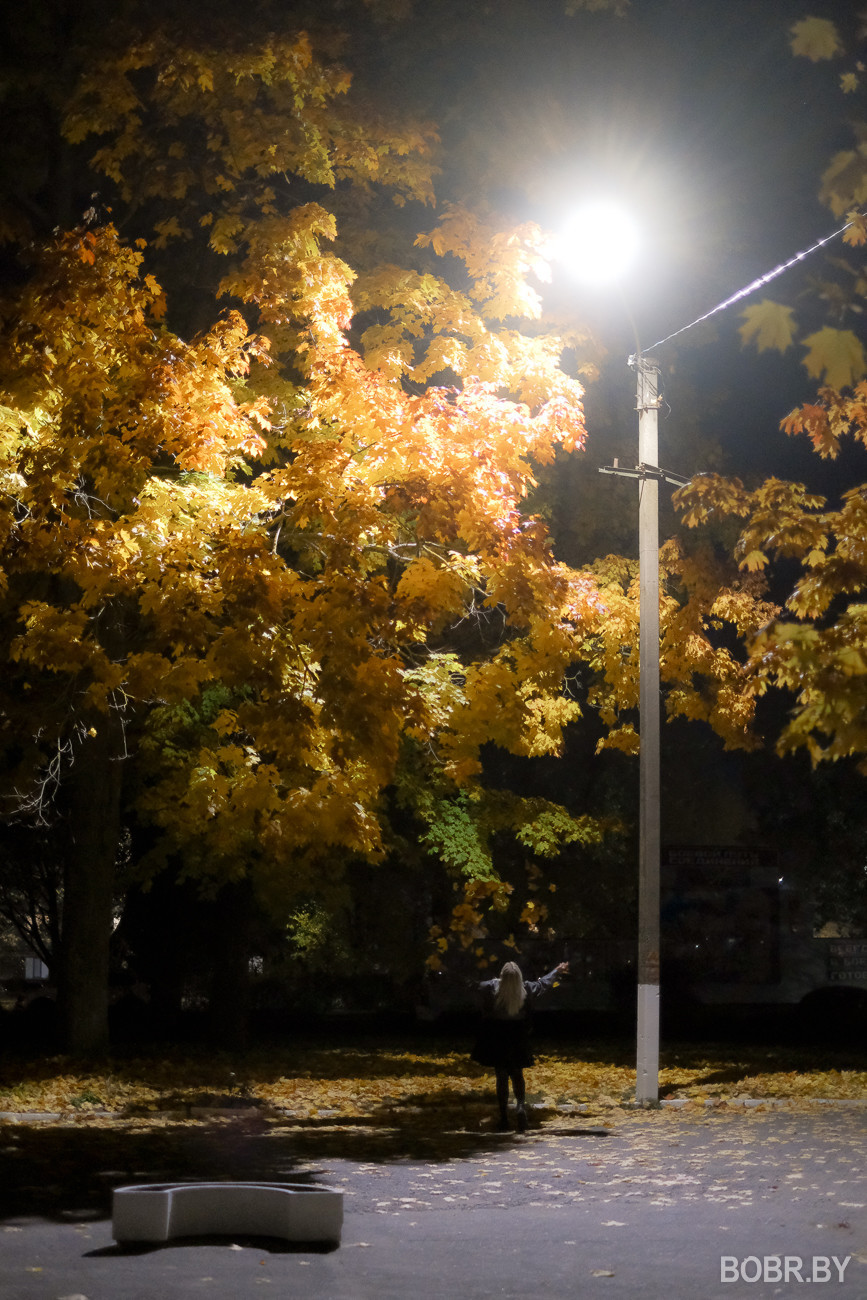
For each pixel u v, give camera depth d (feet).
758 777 110.42
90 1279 24.17
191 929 83.35
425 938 92.53
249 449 44.24
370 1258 26.30
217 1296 23.02
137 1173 36.06
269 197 55.98
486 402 46.65
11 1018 93.91
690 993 107.45
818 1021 92.89
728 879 109.29
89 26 58.49
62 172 64.90
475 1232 28.86
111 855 68.44
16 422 46.68
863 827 111.65
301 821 50.80
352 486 43.75
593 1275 24.90
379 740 41.04
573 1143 42.57
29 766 64.08
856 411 39.27
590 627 55.11
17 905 93.91
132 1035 87.81
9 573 45.14
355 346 66.08
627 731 62.90
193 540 43.04
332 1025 102.01
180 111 54.70
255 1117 49.83
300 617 41.73
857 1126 46.34
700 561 63.67
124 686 46.11
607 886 94.07
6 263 63.00
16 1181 34.65
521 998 46.24
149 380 42.55
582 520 73.87
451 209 55.06
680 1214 30.78
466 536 44.57
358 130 55.67
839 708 23.16
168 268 63.87
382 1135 44.75
